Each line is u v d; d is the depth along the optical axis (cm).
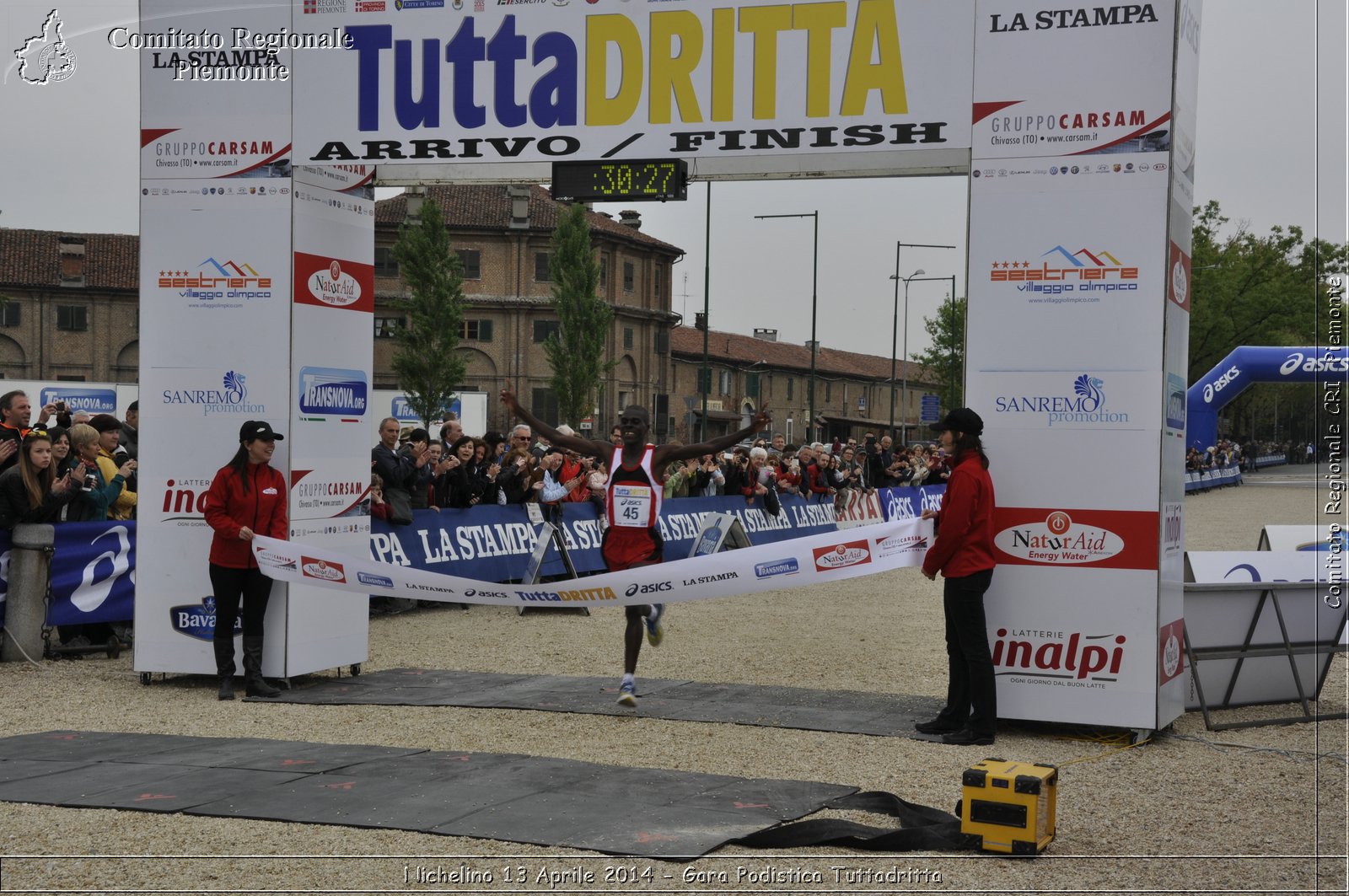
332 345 899
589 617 1280
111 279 6097
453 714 764
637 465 787
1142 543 713
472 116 834
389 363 5897
